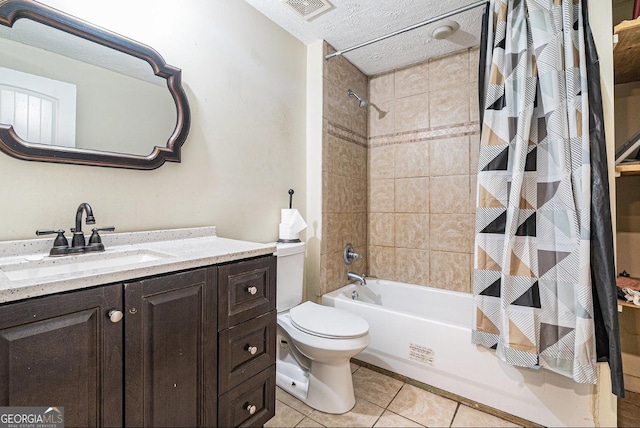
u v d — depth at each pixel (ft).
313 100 7.23
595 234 4.16
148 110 4.23
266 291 4.04
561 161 4.31
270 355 4.09
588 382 4.08
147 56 4.17
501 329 4.67
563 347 4.28
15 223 3.23
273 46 6.39
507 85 4.81
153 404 2.84
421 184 8.01
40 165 3.38
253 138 5.94
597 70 4.25
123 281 2.63
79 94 3.61
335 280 7.60
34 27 3.30
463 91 7.38
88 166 3.73
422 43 7.11
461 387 5.30
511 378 4.85
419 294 7.60
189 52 4.81
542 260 4.47
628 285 4.93
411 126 8.17
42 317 2.20
